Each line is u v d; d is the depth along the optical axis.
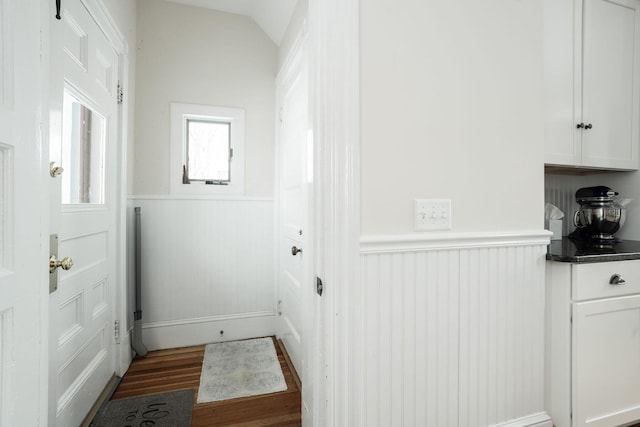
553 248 1.54
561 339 1.32
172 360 2.17
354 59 1.00
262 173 2.59
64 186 1.33
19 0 0.83
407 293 1.09
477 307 1.21
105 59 1.70
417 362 1.11
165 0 2.35
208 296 2.46
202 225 2.44
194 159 2.45
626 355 1.40
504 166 1.25
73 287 1.39
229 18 2.50
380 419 1.06
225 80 2.49
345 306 0.99
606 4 1.78
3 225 0.79
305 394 1.27
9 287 0.79
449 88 1.16
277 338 2.54
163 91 2.34
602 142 1.80
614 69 1.81
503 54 1.25
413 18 1.10
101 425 1.52
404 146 1.09
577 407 1.29
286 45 2.31
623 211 1.81
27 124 0.85
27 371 0.86
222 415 1.61
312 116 1.05
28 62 0.86
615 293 1.37
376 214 1.05
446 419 1.16
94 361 1.63
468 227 1.19
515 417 1.27
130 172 2.21
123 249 1.96
